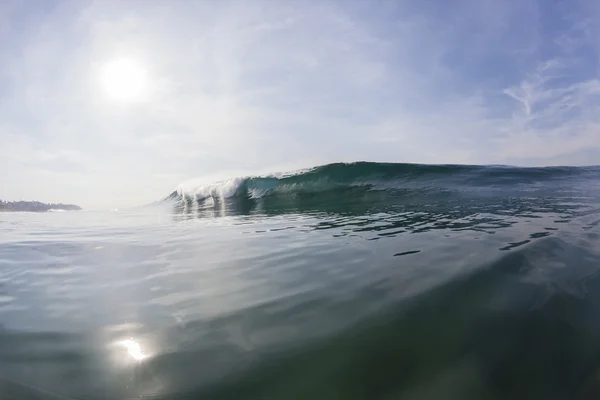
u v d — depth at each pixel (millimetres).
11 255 4473
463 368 1538
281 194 11922
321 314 2094
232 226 6234
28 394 1504
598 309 1946
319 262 3207
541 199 6594
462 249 3252
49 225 8164
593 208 5277
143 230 6469
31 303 2576
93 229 6996
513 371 1506
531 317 1901
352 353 1681
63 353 1827
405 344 1731
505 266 2654
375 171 11930
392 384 1462
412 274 2662
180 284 2852
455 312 2008
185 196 15594
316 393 1431
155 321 2146
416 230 4406
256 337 1873
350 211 7199
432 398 1377
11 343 1947
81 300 2596
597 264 2617
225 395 1443
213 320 2107
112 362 1725
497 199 6988
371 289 2428
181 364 1670
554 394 1375
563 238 3408
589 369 1488
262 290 2570
